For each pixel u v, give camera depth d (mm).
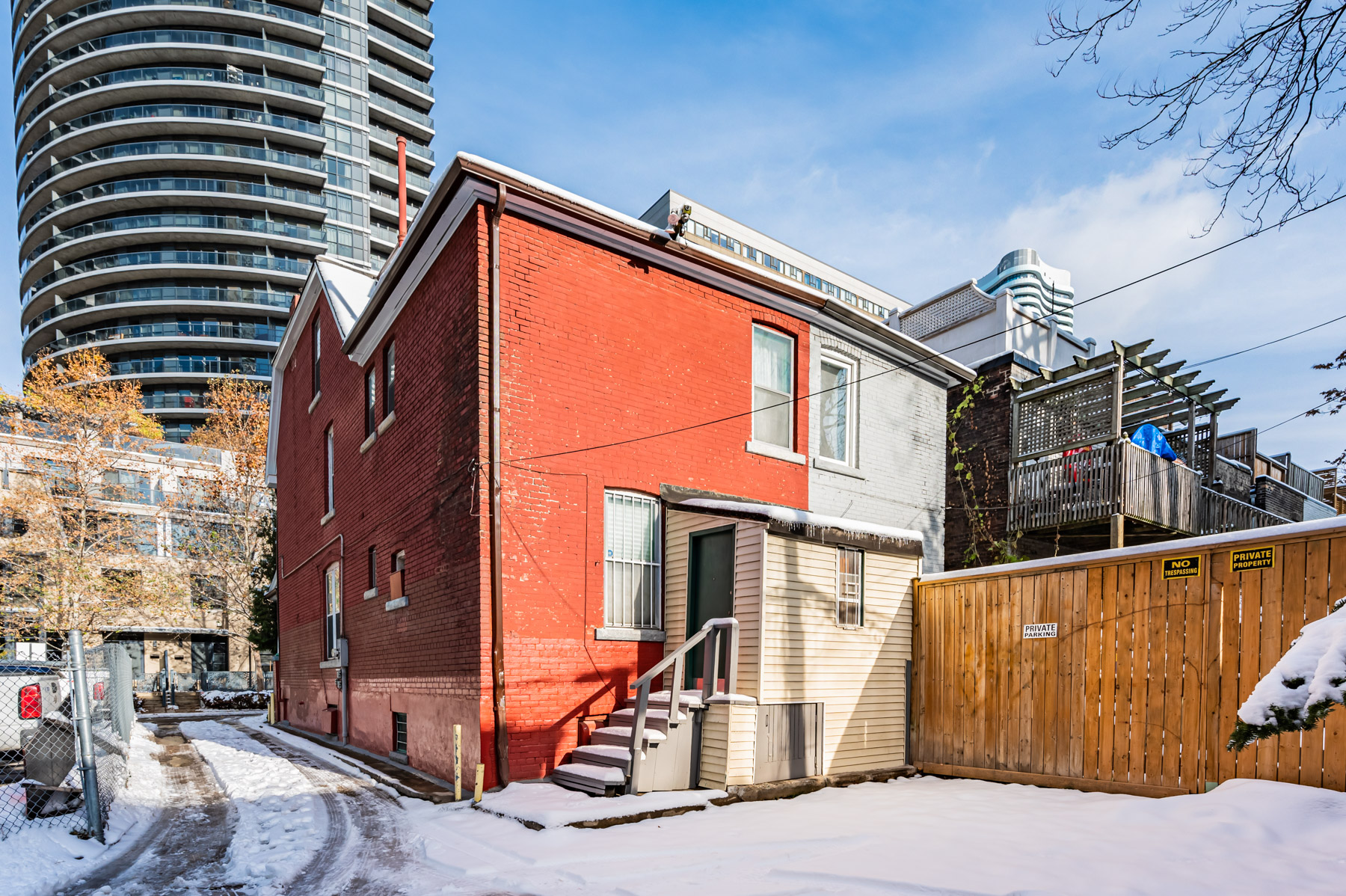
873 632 9719
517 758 8445
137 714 26109
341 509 15008
